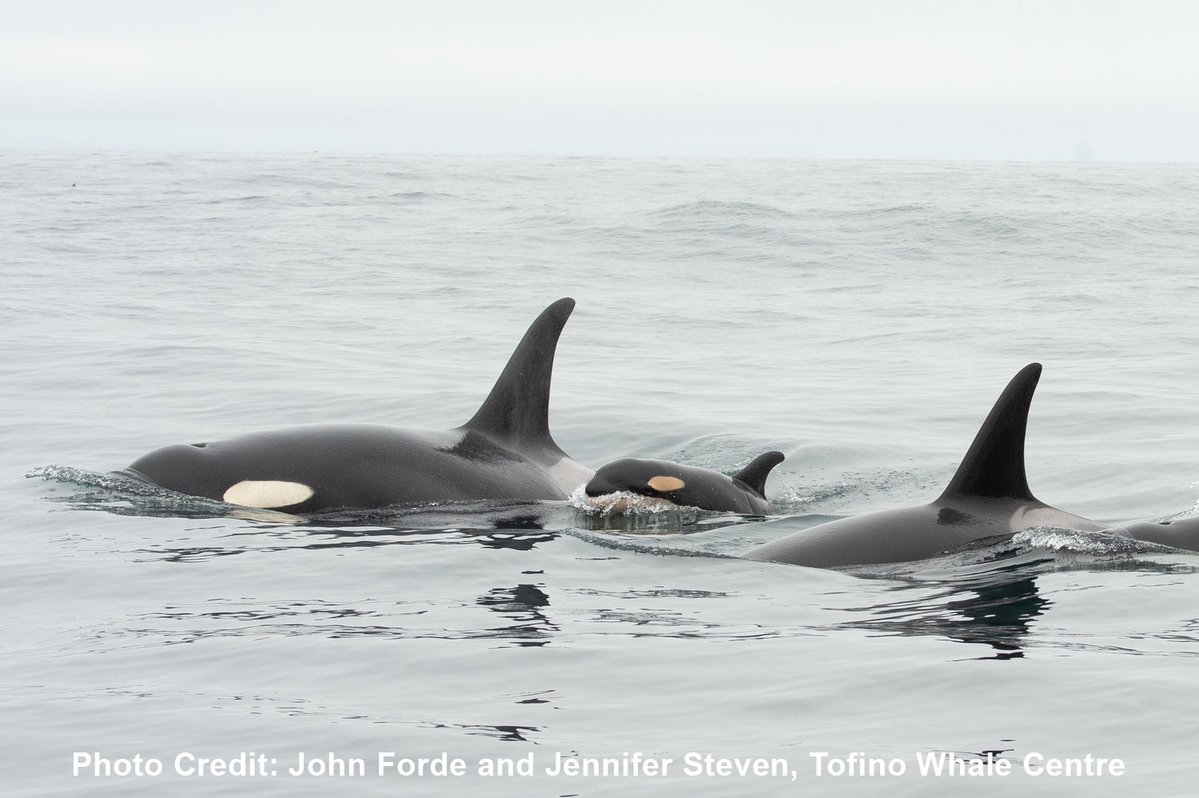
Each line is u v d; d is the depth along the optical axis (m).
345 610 15.84
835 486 25.69
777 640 14.45
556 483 23.30
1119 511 23.28
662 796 10.31
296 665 13.63
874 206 101.44
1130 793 10.11
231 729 11.81
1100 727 11.50
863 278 70.38
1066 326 51.06
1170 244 82.50
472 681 13.08
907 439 30.34
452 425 31.06
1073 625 14.97
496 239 87.38
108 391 34.97
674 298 61.72
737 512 22.58
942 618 15.35
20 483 23.20
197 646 14.34
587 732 11.68
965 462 19.27
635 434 30.45
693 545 20.16
